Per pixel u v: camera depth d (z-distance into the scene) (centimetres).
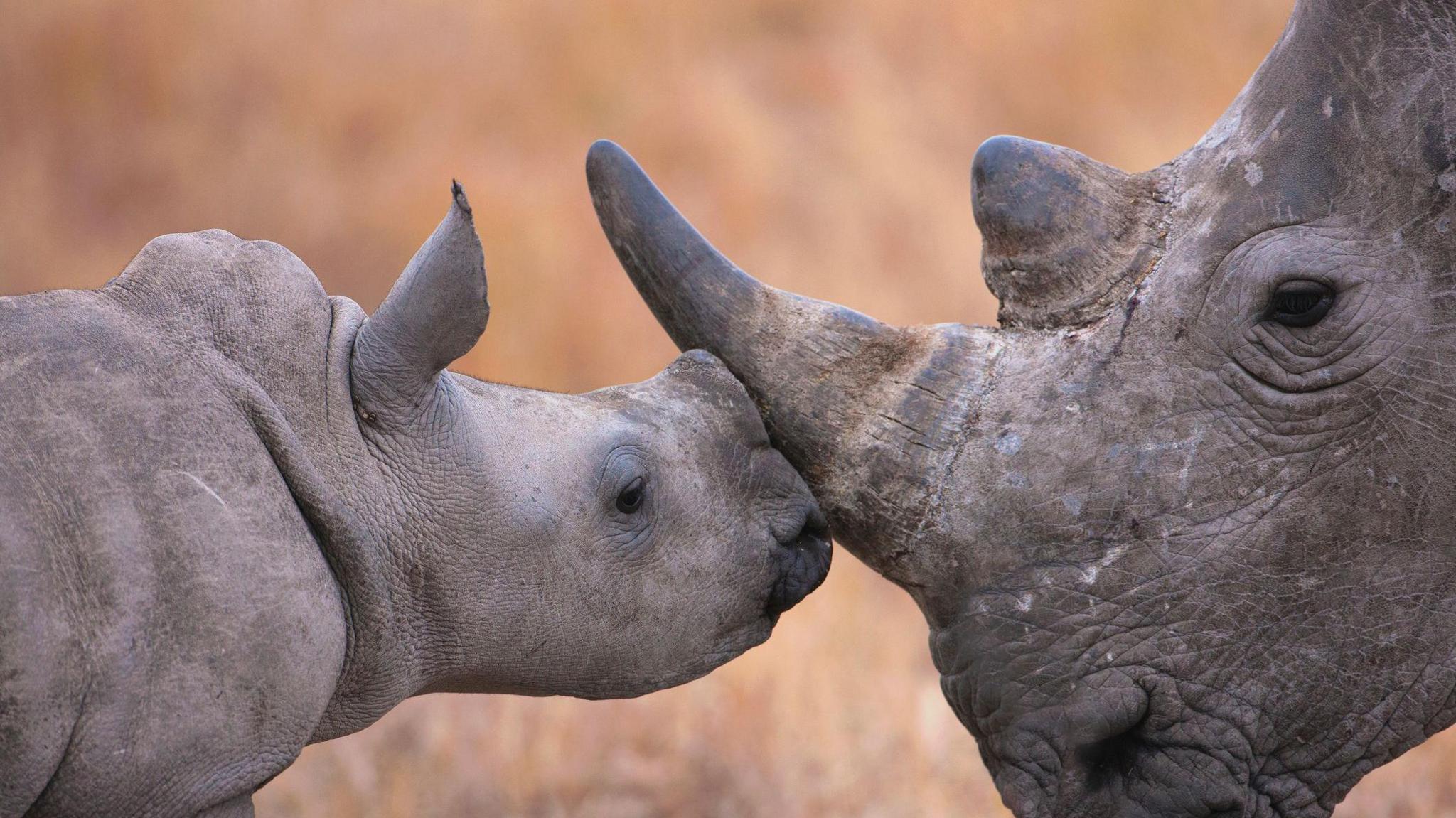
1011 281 770
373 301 2008
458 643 766
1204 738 736
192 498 671
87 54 2391
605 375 1755
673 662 808
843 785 1138
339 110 2331
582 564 777
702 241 796
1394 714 736
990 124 2381
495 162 2236
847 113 2342
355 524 718
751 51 2594
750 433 793
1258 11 2547
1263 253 729
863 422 769
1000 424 750
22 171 2202
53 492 648
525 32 2528
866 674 1271
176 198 2191
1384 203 721
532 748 1184
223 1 2530
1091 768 752
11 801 636
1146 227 761
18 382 661
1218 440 729
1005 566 747
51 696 635
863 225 2056
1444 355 714
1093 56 2459
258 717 676
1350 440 721
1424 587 724
